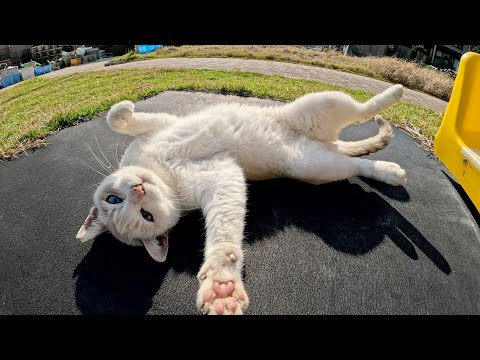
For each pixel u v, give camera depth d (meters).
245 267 0.34
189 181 0.35
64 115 0.66
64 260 0.37
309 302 0.31
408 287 0.32
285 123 0.41
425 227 0.38
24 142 0.60
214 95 0.73
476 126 0.44
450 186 0.46
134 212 0.34
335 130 0.41
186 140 0.37
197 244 0.36
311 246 0.35
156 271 0.34
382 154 0.52
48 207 0.44
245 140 0.39
